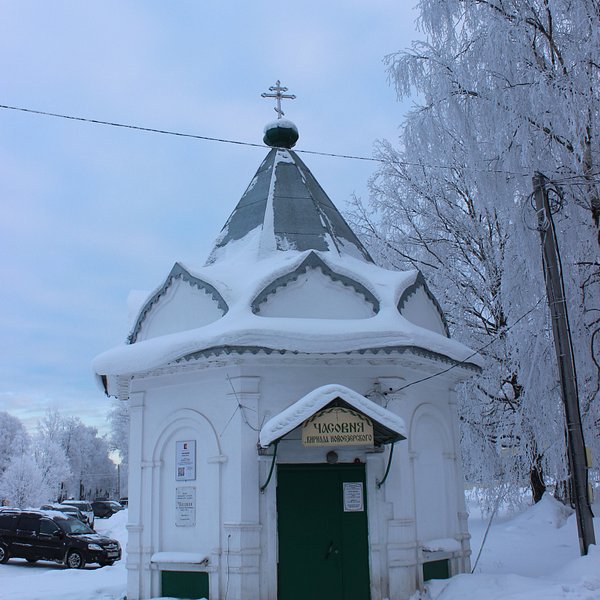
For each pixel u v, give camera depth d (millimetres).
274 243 12336
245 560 9781
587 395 14586
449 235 21078
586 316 14172
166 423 11086
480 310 20766
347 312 11070
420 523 10906
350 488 10391
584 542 10086
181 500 10672
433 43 13992
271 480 10141
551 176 12891
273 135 14664
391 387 10812
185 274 11492
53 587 14367
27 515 22500
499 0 13375
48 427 70875
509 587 9703
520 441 18406
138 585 10594
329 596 9945
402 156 21203
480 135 13445
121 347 11391
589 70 12570
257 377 10453
